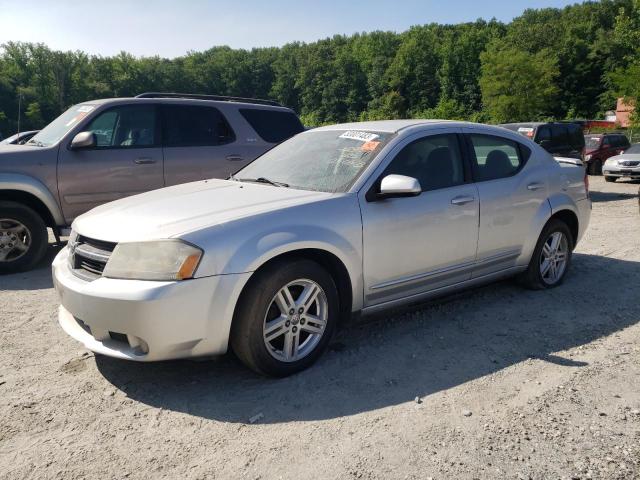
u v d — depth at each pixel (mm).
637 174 17062
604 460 2645
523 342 4117
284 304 3484
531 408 3133
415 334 4285
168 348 3156
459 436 2859
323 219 3658
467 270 4586
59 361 3852
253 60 140250
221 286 3215
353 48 129000
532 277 5242
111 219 3654
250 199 3791
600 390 3340
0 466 2652
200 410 3176
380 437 2861
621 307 4898
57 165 6352
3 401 3275
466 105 97188
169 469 2623
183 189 4312
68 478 2559
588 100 79125
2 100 76125
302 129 8344
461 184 4516
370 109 114625
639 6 29531
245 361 3430
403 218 4039
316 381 3512
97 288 3215
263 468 2619
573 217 5602
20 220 6188
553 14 108188
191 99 7449
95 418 3096
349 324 3955
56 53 86938
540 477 2525
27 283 5840
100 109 6738
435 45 107250
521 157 5152
